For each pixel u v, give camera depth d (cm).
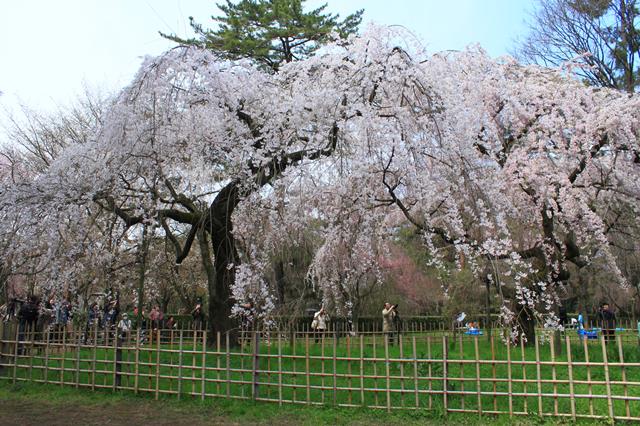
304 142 837
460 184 777
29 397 647
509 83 1012
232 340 887
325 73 798
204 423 519
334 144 768
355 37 821
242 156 786
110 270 912
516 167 975
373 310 1689
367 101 742
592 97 1034
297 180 830
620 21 1588
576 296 1706
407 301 1867
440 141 727
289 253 927
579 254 1094
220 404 582
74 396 645
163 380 664
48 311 938
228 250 891
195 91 769
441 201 862
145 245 852
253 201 796
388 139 726
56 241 786
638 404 521
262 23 1475
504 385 605
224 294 899
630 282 1443
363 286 1598
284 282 1105
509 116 997
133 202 873
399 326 1297
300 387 580
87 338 806
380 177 837
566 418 482
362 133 741
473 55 948
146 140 764
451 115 741
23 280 1147
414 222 816
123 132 739
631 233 1244
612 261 1005
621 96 1030
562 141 977
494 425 479
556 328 801
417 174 753
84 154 796
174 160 808
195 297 1786
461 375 519
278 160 803
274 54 1513
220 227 881
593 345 1053
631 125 971
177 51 777
